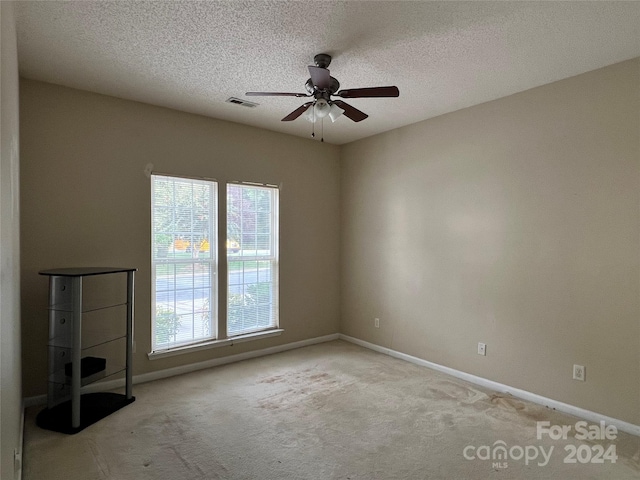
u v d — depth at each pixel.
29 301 3.01
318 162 4.96
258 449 2.45
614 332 2.77
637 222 2.67
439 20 2.23
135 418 2.84
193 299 3.93
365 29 2.33
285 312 4.65
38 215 3.05
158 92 3.32
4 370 1.38
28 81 3.02
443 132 3.92
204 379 3.65
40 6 2.08
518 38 2.43
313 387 3.47
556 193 3.08
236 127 4.19
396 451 2.45
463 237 3.74
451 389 3.45
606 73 2.81
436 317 3.99
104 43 2.49
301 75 2.99
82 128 3.26
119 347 3.45
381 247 4.61
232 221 4.22
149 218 3.61
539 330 3.18
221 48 2.56
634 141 2.68
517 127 3.32
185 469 2.24
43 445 2.45
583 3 2.06
